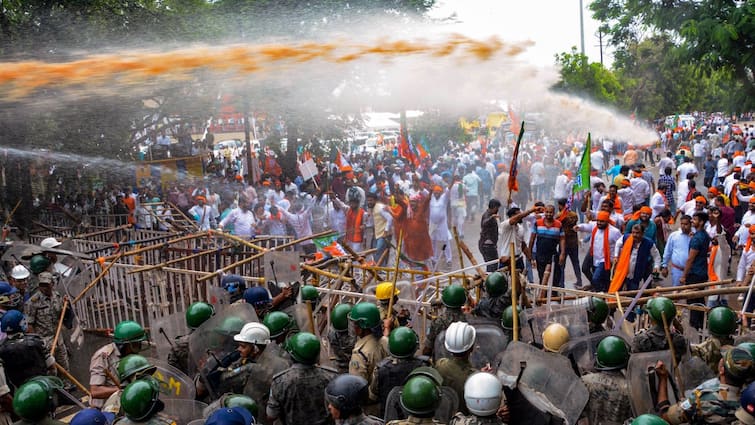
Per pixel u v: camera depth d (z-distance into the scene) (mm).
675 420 4637
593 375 5047
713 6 18594
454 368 5328
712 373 5145
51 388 5145
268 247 11648
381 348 5914
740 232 12484
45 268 8250
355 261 10531
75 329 8695
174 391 5332
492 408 4301
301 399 5113
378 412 5535
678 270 10422
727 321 5633
